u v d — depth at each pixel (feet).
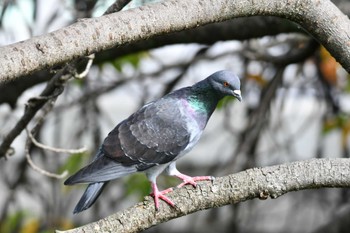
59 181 44.83
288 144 47.47
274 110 51.75
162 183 38.52
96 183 25.07
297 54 37.91
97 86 44.16
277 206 56.70
